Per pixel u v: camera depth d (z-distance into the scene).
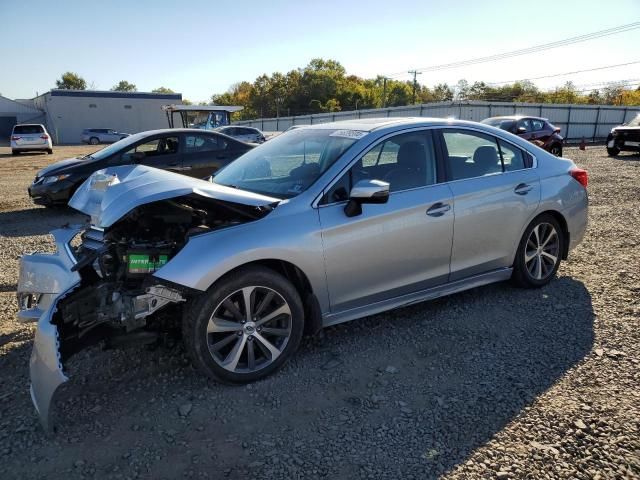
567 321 4.02
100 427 2.80
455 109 39.06
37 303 3.55
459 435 2.68
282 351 3.30
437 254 3.88
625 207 8.38
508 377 3.23
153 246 3.12
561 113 40.75
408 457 2.52
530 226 4.49
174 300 2.98
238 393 3.12
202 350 3.03
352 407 2.96
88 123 53.84
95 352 3.63
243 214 3.19
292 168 3.82
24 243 7.11
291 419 2.85
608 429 2.68
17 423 2.84
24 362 3.53
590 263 5.42
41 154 29.88
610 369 3.28
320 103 92.62
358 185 3.27
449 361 3.46
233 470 2.45
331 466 2.47
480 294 4.62
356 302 3.59
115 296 2.98
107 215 2.94
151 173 3.46
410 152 3.87
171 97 57.19
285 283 3.24
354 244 3.44
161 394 3.11
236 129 22.41
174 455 2.56
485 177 4.20
